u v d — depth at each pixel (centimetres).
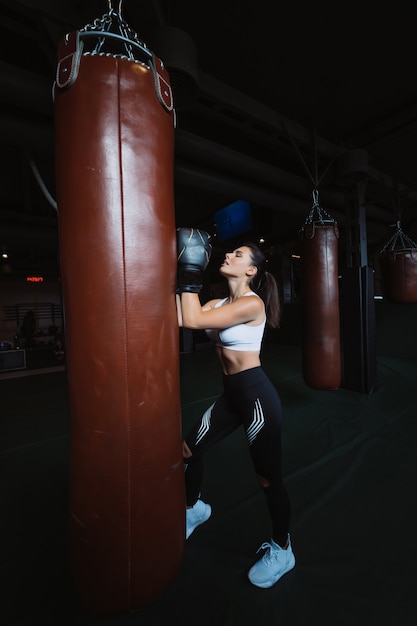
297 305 837
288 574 122
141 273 78
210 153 322
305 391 392
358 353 377
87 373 78
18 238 517
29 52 261
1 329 1182
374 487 181
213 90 274
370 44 264
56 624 104
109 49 179
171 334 85
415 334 578
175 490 88
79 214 75
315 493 177
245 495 177
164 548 86
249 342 115
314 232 268
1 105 255
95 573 81
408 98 330
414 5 229
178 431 90
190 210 694
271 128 329
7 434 280
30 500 178
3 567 129
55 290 1289
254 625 103
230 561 130
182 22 238
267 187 423
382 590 114
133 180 76
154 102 80
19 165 466
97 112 74
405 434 252
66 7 183
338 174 375
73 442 82
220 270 122
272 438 111
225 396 125
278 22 241
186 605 110
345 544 137
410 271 348
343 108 343
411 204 625
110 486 79
